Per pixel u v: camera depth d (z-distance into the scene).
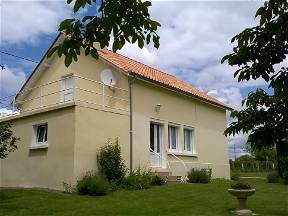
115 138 16.52
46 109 16.20
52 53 3.65
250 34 3.57
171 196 13.78
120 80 17.91
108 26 3.64
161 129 19.56
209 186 16.61
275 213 11.07
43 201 12.50
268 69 3.62
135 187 15.35
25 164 16.95
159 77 21.27
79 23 3.62
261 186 18.97
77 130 14.99
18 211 10.91
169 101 20.22
